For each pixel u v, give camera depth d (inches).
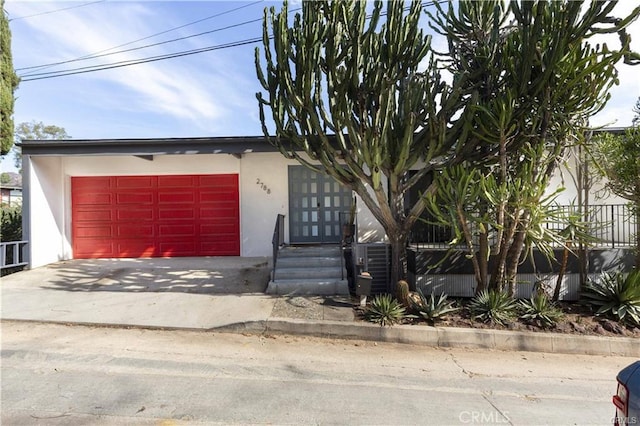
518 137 245.4
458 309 250.8
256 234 422.9
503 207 224.4
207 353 194.5
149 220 430.6
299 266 321.7
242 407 139.1
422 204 274.5
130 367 174.6
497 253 248.7
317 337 223.9
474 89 253.6
